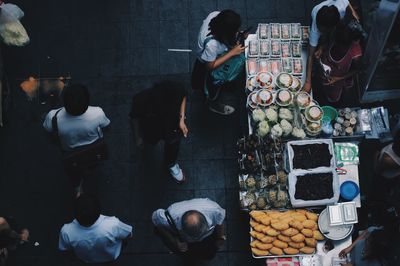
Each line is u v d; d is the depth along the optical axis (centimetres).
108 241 414
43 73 605
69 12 629
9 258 532
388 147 448
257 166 480
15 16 543
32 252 537
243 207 481
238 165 555
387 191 495
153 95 421
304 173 467
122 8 631
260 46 525
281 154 482
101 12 629
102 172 565
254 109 498
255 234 463
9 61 607
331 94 548
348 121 511
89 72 605
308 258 457
